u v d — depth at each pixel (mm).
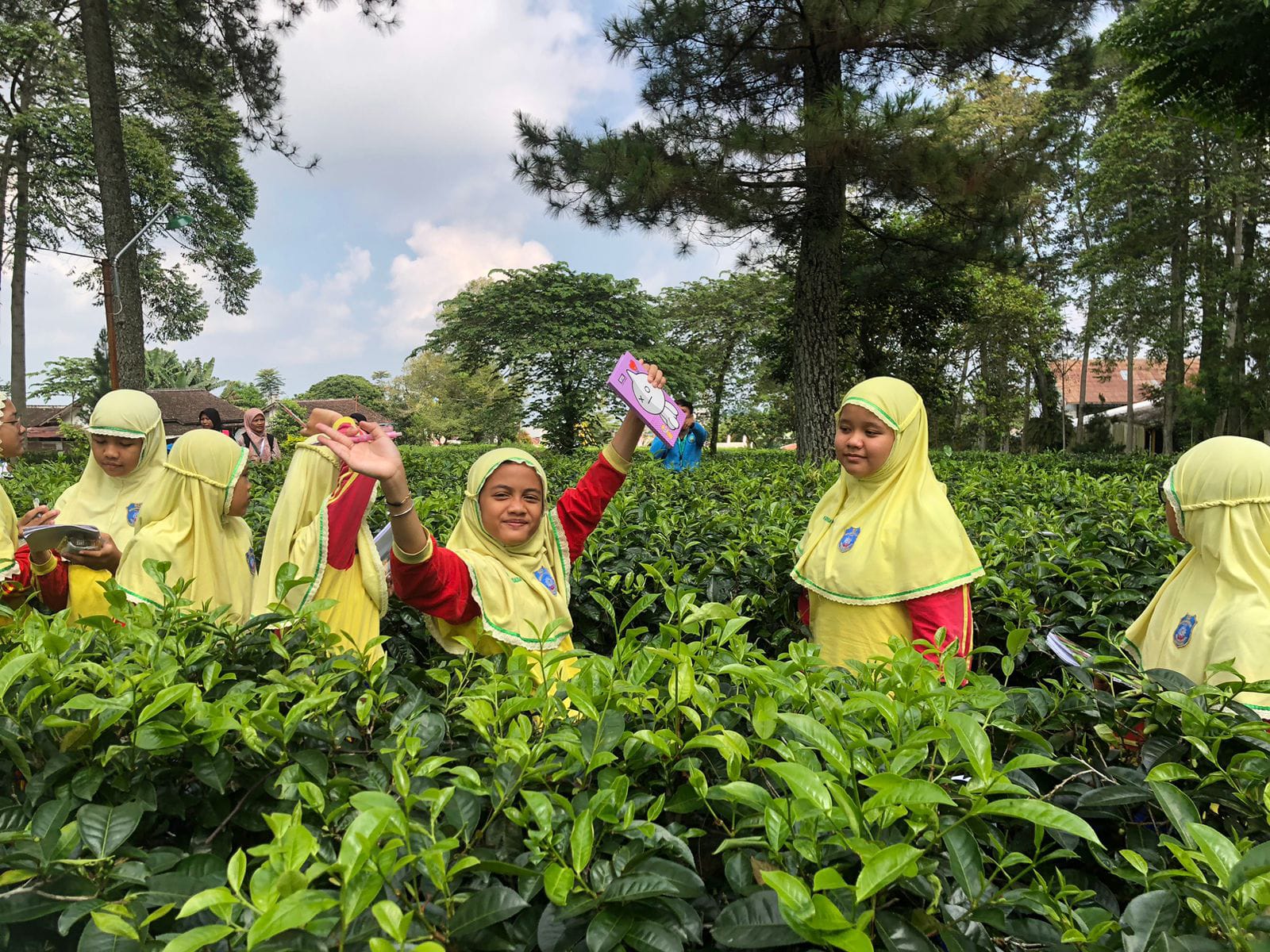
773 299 31531
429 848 1180
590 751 1486
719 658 1844
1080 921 1207
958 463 10523
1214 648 2340
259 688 1776
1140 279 27453
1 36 23688
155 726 1512
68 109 28328
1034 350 28266
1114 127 25875
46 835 1351
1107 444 34656
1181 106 12859
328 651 2332
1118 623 3061
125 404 3703
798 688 1667
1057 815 1158
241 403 45531
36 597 3426
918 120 10445
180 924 1305
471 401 70875
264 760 1656
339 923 1136
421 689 1940
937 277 16594
